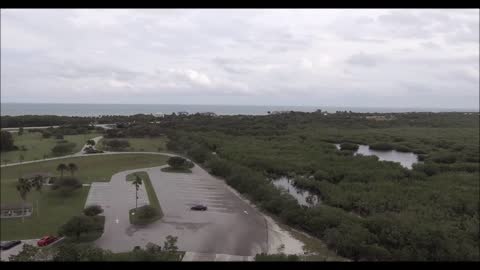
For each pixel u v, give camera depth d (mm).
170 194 115062
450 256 70188
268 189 108750
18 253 70750
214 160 147875
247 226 91000
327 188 115438
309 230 87938
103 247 77438
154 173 140375
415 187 114875
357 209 101375
